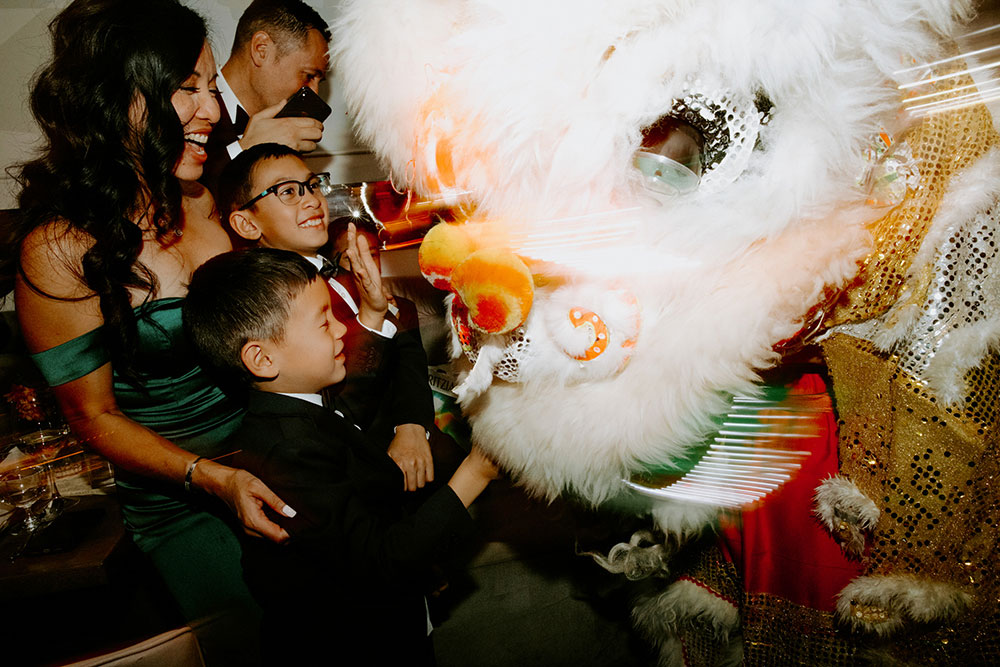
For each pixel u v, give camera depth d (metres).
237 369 1.12
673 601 1.19
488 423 0.96
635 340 0.79
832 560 0.96
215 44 2.10
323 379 1.14
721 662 1.19
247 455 1.09
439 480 1.51
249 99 1.80
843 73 0.74
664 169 0.74
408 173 0.93
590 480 0.91
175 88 1.09
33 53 1.99
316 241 1.46
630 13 0.69
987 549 0.89
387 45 0.85
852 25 0.71
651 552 1.13
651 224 0.75
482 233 0.83
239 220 1.44
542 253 0.78
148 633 1.60
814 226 0.76
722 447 0.93
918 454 0.91
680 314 0.79
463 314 0.90
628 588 1.58
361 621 1.16
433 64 0.83
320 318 1.12
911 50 0.78
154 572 1.55
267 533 1.02
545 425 0.87
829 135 0.72
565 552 1.72
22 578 1.27
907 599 0.89
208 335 1.09
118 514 1.49
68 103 1.06
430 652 1.42
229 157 1.80
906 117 0.85
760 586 1.03
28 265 1.06
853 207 0.78
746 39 0.66
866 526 0.90
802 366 1.05
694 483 0.96
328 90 2.12
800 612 1.00
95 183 1.06
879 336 0.92
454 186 0.84
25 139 2.03
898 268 0.87
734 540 1.08
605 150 0.69
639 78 0.68
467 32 0.75
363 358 1.41
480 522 1.69
